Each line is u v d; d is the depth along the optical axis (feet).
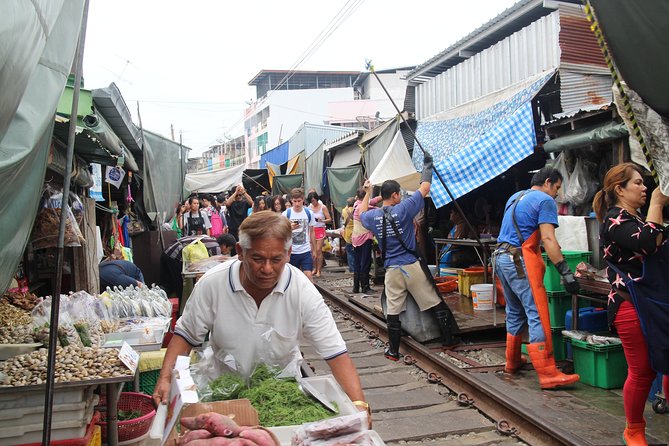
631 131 11.46
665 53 10.02
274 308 9.30
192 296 9.50
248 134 197.57
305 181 64.64
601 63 26.45
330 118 132.36
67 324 12.78
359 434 7.08
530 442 13.87
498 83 33.73
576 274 18.89
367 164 46.06
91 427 11.80
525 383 18.04
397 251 21.88
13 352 12.02
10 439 10.50
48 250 23.65
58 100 9.13
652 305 11.85
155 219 36.29
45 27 7.96
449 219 38.73
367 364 21.62
